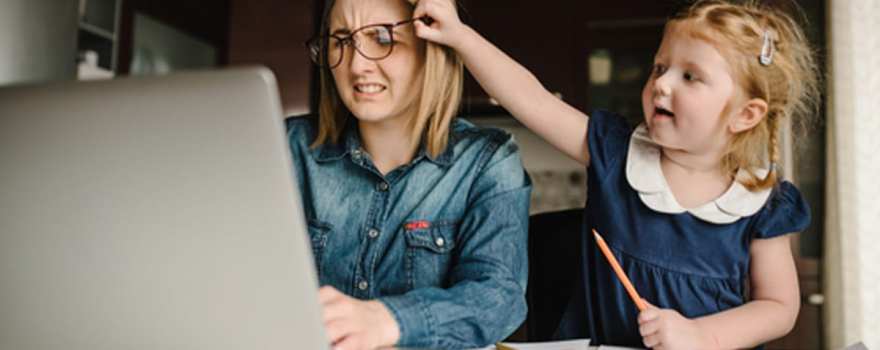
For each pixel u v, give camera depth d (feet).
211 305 1.47
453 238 3.03
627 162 3.10
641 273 3.08
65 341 1.60
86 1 7.72
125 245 1.48
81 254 1.51
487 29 9.99
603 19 9.68
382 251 3.05
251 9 10.32
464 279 2.74
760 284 2.95
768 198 2.89
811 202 7.19
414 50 2.89
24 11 2.77
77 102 1.38
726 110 2.74
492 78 3.13
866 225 6.68
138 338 1.55
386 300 2.18
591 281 3.32
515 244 2.88
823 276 7.14
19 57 2.75
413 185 3.06
